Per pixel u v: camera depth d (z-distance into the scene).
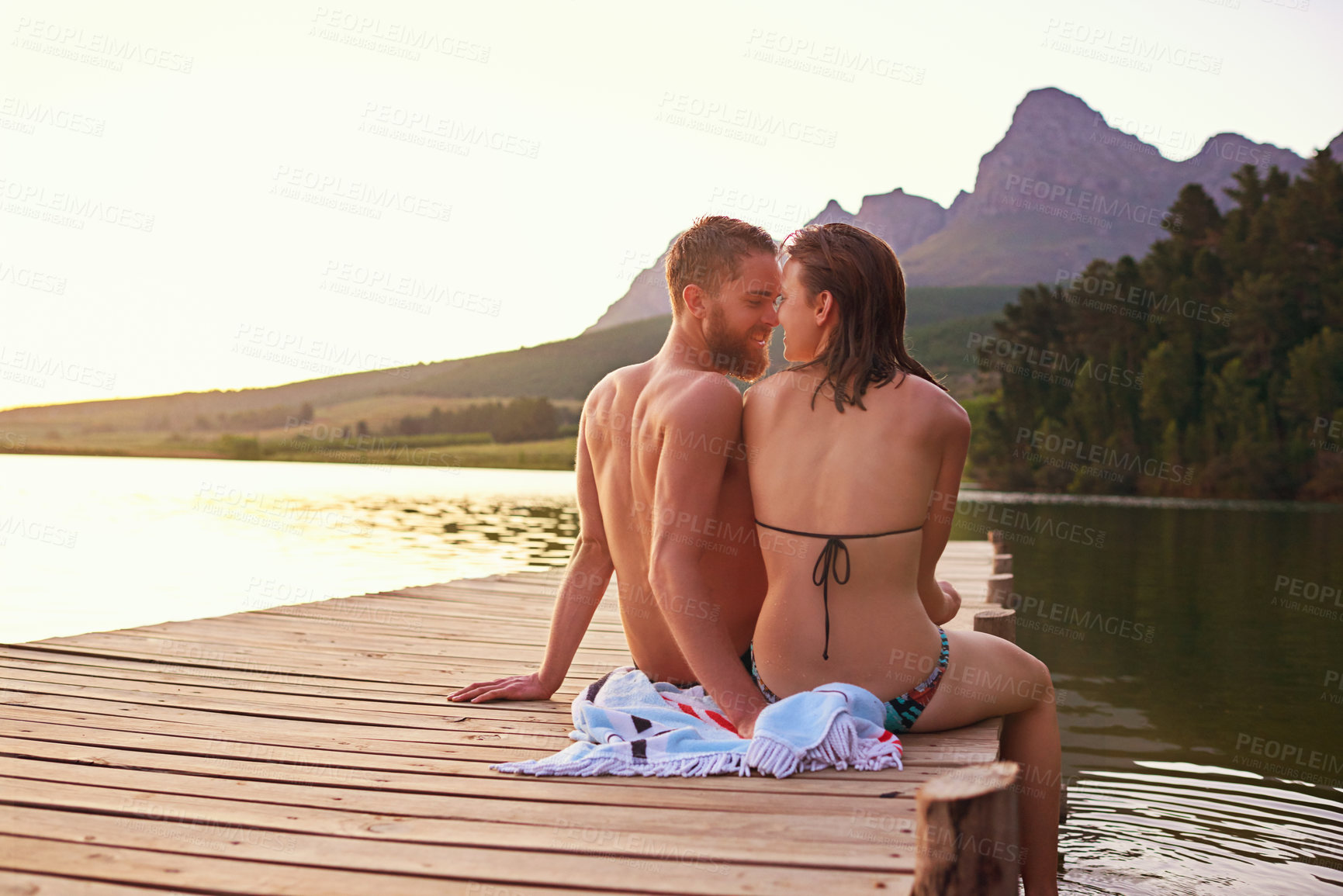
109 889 1.39
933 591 2.17
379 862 1.49
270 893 1.38
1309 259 41.34
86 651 3.27
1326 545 14.88
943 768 1.87
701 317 2.23
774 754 1.83
